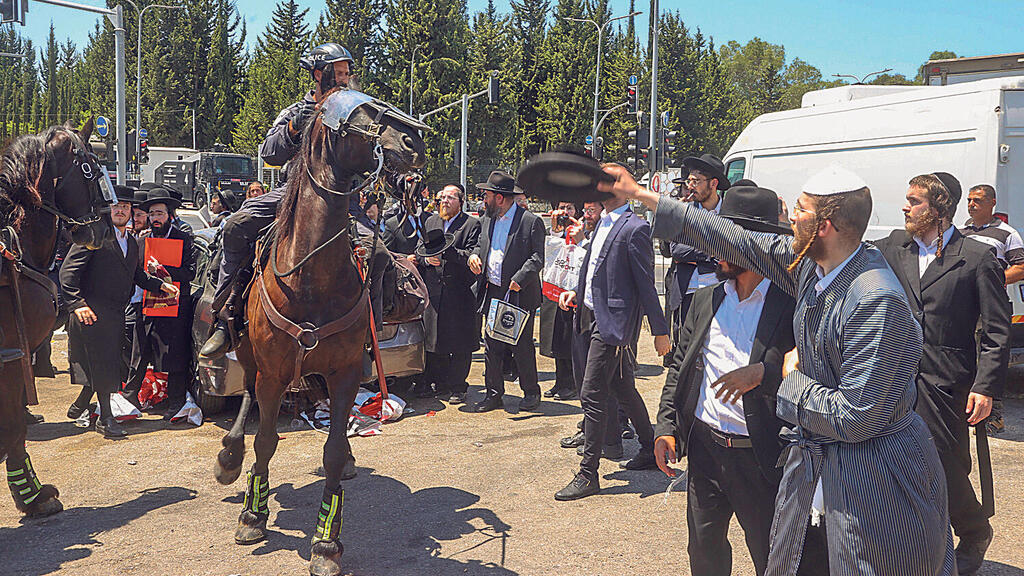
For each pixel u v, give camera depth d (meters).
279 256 4.04
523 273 7.38
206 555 4.31
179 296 7.08
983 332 4.02
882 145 8.88
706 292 3.27
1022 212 7.73
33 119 104.25
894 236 4.52
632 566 4.17
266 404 4.29
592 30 68.00
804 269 2.72
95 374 6.50
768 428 2.94
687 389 3.28
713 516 3.25
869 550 2.44
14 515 4.91
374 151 3.69
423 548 4.41
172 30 72.38
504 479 5.59
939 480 2.52
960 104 8.02
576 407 7.73
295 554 4.33
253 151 60.16
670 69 70.50
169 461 5.96
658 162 22.34
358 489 5.38
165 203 7.12
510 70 64.25
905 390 2.47
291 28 70.94
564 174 2.76
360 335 4.14
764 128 10.89
